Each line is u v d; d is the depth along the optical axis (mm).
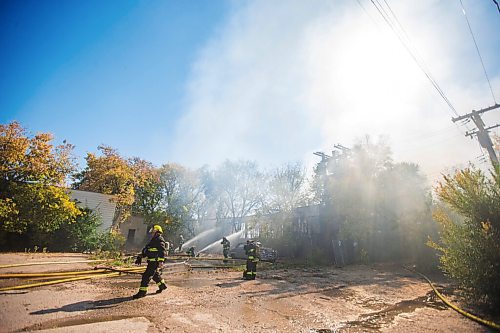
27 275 7301
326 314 5203
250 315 4953
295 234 21062
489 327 4480
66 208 16281
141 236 33500
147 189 35781
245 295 6609
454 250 6441
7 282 6715
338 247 15000
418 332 4277
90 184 28219
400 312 5457
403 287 8117
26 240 15938
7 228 14531
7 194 15789
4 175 16203
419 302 6305
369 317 5086
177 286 7473
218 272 11055
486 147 15047
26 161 16547
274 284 8312
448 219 6855
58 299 5395
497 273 5395
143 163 35875
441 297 6531
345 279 9586
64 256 13711
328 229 17875
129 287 6934
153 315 4660
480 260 5691
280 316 4973
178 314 4797
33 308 4699
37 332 3654
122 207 27172
